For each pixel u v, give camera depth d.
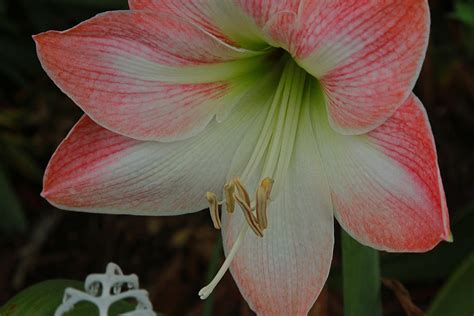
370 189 0.42
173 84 0.43
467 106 0.65
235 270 0.44
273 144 0.44
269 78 0.45
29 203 0.64
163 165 0.44
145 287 0.62
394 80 0.39
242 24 0.42
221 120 0.44
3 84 0.67
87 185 0.43
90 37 0.41
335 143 0.43
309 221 0.44
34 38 0.41
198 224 0.63
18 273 0.62
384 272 0.54
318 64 0.41
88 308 0.45
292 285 0.44
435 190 0.39
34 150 0.65
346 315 0.46
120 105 0.42
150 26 0.41
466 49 0.64
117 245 0.63
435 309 0.48
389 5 0.38
